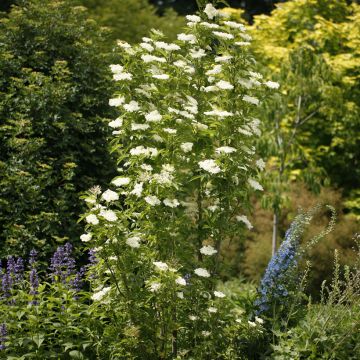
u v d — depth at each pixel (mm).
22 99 7281
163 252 4941
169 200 4715
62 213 6816
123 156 5059
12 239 6422
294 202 9672
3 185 6785
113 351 4703
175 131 4750
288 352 5070
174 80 5152
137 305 4680
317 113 10156
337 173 10508
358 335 5297
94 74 7930
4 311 4910
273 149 9078
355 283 5270
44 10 8070
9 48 7762
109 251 4504
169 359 4895
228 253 9688
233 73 5254
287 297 5551
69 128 7371
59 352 4867
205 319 5023
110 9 13156
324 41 9703
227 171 5020
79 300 5086
